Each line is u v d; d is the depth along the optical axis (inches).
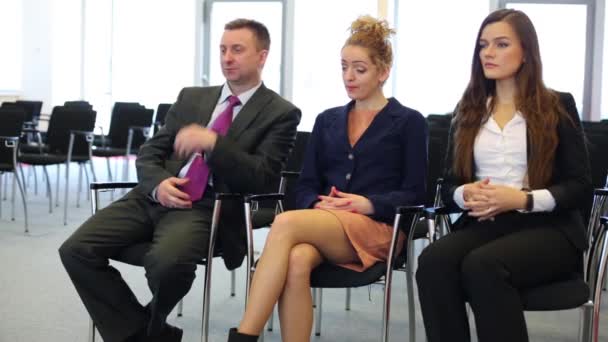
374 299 127.7
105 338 85.1
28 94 398.9
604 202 95.0
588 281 79.2
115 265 147.6
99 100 395.5
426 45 311.0
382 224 82.8
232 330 72.9
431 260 71.1
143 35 381.7
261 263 74.5
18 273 139.3
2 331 103.3
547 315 118.7
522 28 76.0
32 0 393.1
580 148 75.0
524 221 74.7
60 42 398.3
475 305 68.3
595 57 296.0
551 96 76.3
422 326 111.5
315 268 78.5
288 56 327.0
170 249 80.7
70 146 202.4
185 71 373.7
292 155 122.0
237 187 88.2
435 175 104.5
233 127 92.3
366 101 89.3
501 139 77.6
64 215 195.9
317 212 78.9
